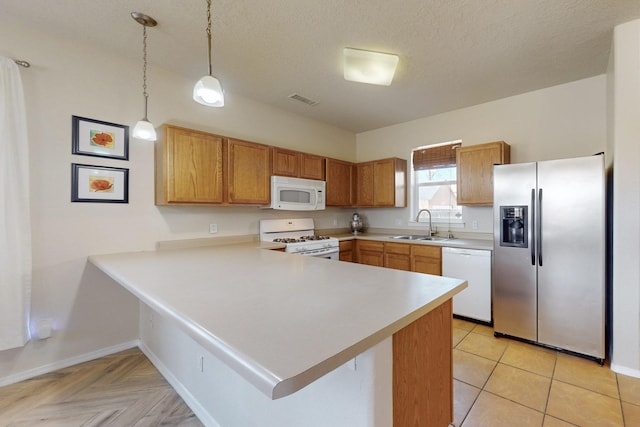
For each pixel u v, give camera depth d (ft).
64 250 7.32
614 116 7.00
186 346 6.07
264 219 11.87
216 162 9.27
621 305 6.85
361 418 3.00
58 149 7.21
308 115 13.24
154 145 8.82
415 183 14.25
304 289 4.09
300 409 3.62
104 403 6.05
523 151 10.78
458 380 6.65
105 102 7.91
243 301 3.52
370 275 5.01
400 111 12.67
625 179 6.81
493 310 9.45
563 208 7.81
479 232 12.07
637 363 6.69
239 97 11.02
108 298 8.03
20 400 6.12
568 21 6.64
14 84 6.44
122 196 8.21
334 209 15.21
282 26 6.87
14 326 6.42
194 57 8.28
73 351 7.50
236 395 4.71
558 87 10.06
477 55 8.11
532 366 7.22
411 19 6.61
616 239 6.91
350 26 6.88
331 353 2.24
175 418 5.64
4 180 6.31
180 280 4.64
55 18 6.61
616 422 5.27
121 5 6.18
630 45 6.70
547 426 5.21
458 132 12.46
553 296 7.98
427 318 4.19
